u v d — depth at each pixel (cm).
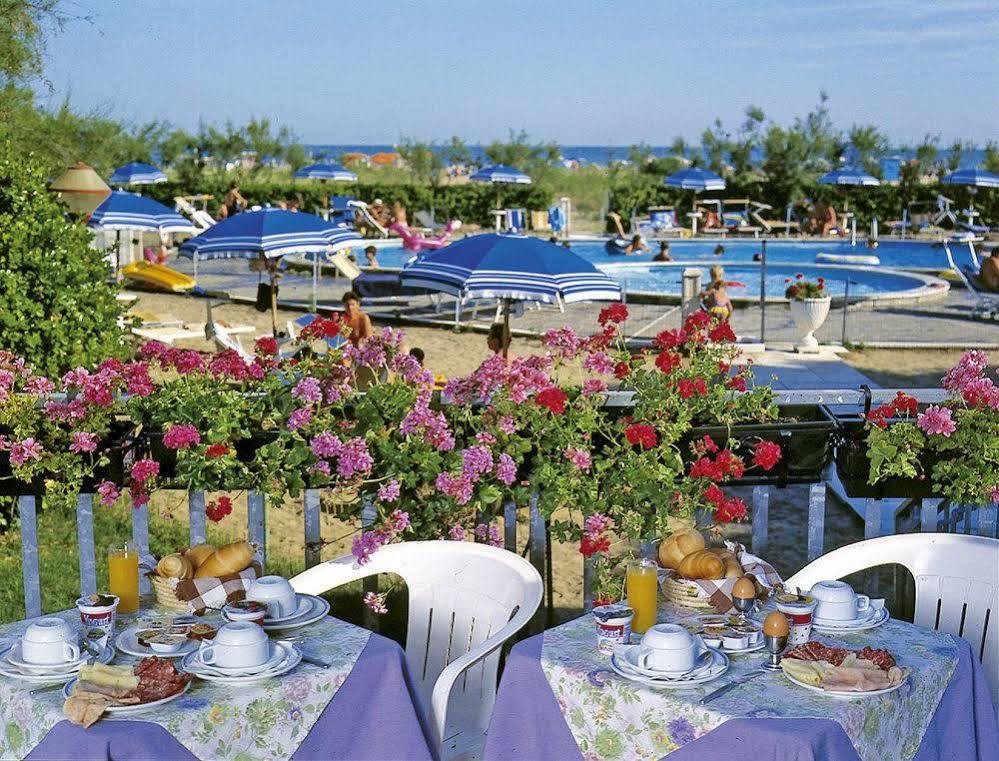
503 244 1095
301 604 453
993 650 488
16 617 677
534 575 481
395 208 3300
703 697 379
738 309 2083
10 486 524
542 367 562
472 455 529
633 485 527
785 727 358
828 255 2983
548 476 537
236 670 390
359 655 414
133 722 362
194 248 1513
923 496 541
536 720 410
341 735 405
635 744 387
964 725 417
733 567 466
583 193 4081
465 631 501
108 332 929
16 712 380
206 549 475
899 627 445
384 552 516
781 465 543
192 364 538
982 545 497
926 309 2091
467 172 4288
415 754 415
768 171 3847
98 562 762
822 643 427
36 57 1702
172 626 431
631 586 439
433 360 1568
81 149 2231
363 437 541
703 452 529
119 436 533
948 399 545
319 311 1973
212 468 526
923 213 3669
